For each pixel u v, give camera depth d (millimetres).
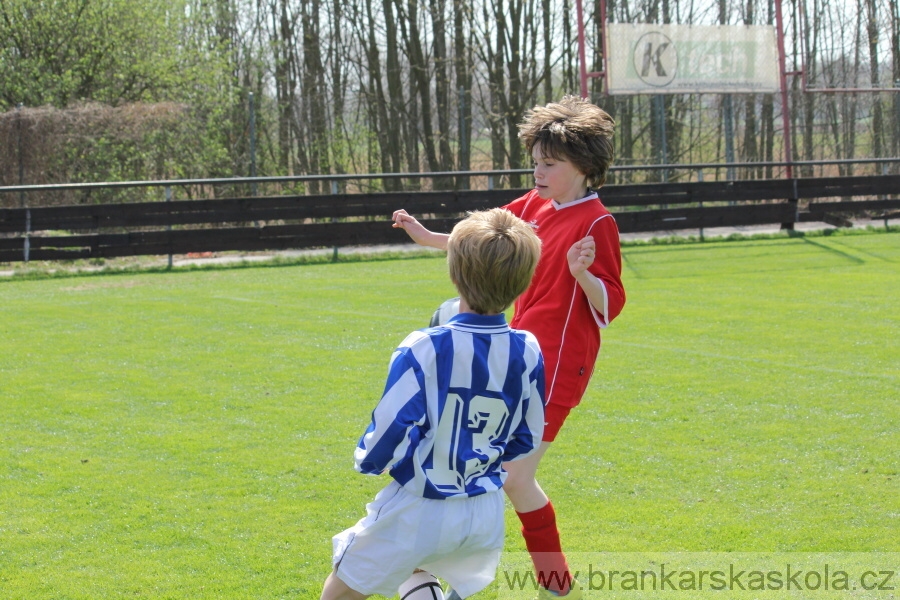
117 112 33250
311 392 11609
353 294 19922
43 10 36406
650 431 9898
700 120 42438
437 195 27266
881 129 41188
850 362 13117
